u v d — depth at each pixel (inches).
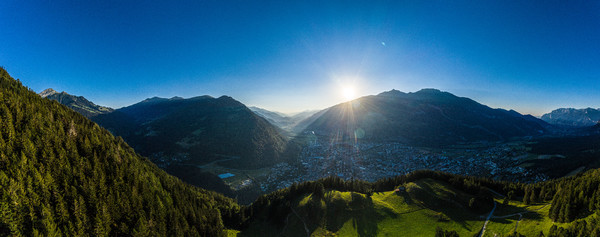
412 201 3865.7
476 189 3929.6
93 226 2278.5
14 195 1987.0
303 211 3742.6
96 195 2514.8
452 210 3523.6
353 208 3693.4
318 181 4426.7
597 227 1979.6
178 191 3769.7
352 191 4362.7
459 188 4151.1
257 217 3959.2
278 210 3838.6
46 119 2967.5
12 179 2052.2
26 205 2020.2
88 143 3063.5
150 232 2551.7
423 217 3435.0
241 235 3560.5
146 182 3201.3
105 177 2768.2
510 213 3280.0
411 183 4303.6
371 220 3449.8
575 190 2898.6
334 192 4126.5
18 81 3686.0
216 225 3403.1
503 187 4269.2
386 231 3208.7
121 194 2709.2
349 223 3422.7
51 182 2299.5
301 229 3444.9
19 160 2282.2
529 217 3026.6
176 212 3070.9
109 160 3068.4
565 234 2171.5
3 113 2610.7
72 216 2240.4
